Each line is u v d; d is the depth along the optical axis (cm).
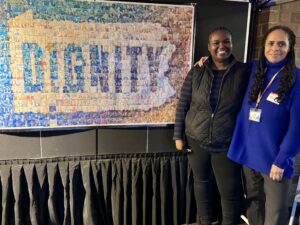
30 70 173
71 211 195
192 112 177
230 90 163
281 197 153
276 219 156
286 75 142
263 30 196
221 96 164
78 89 181
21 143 185
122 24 178
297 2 193
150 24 181
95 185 196
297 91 140
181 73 191
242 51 199
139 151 201
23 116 178
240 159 164
